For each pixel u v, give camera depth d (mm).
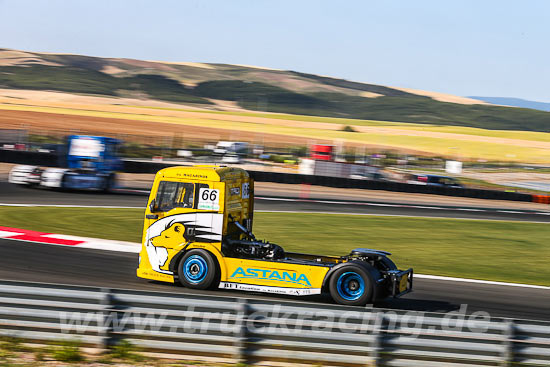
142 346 13750
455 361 13492
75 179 49562
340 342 13586
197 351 13648
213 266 19812
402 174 79250
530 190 86312
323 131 187750
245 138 135500
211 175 20047
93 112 183750
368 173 76750
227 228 20438
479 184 86125
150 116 189375
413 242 36562
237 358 13539
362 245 34094
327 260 20844
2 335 13953
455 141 176875
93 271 22703
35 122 120000
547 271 29922
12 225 32281
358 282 18750
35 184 50938
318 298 20453
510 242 39438
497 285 24984
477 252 34438
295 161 90688
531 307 21469
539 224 51844
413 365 13484
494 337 13484
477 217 54688
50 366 12695
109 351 13703
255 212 45250
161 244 20391
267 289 19469
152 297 13930
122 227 35156
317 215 46469
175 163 77562
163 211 20375
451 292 23000
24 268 22234
